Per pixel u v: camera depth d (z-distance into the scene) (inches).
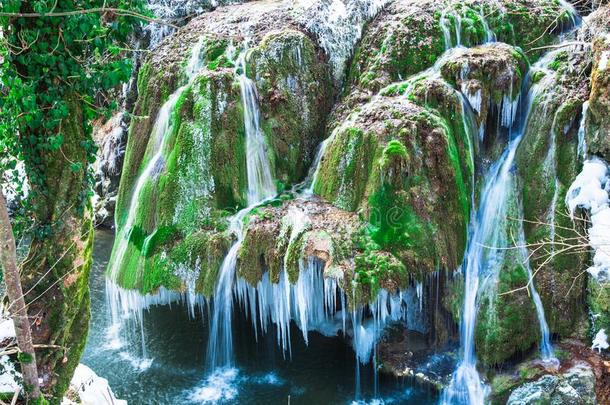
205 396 286.8
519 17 345.1
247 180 319.0
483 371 275.7
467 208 294.4
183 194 306.5
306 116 339.6
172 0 451.8
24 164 209.6
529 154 299.9
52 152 206.5
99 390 247.6
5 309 205.0
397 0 374.6
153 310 367.6
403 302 307.7
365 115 305.0
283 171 331.9
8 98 195.5
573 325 279.3
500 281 281.3
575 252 262.2
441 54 335.9
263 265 287.7
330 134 331.6
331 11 361.7
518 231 291.3
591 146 275.6
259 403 281.1
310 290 283.1
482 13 346.9
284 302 287.3
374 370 298.7
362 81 338.3
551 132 293.6
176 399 284.8
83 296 221.6
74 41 202.7
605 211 268.1
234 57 343.3
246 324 315.6
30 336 185.6
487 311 279.1
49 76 200.1
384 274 266.4
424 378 282.5
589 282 273.4
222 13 399.9
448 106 303.6
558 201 285.3
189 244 294.0
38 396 194.2
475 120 310.7
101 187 501.7
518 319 273.6
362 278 264.7
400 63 336.5
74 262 214.7
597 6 351.3
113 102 227.3
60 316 210.2
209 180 309.3
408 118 291.7
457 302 288.8
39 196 207.6
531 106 308.3
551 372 261.4
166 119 334.3
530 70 321.1
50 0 187.9
